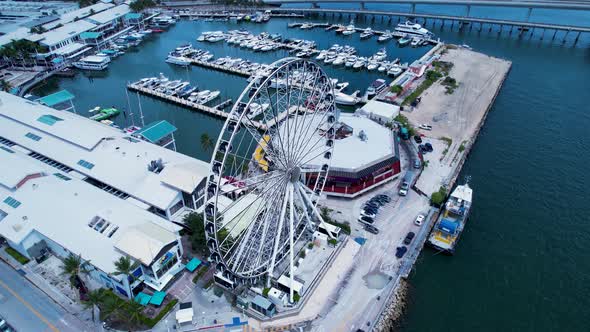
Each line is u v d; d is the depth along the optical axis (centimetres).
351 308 7488
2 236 8369
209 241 7119
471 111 14975
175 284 7919
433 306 7850
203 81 18500
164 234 7794
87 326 7050
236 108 6512
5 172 9300
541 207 10506
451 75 18262
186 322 7112
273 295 7431
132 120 14938
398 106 14388
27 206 8650
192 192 9156
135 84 17725
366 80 18412
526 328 7531
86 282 7888
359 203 10206
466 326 7519
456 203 9762
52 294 7631
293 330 7069
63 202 8694
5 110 12800
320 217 8875
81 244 7831
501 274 8569
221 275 7669
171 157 10669
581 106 15950
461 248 9150
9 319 7144
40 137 11619
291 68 7494
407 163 11700
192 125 14700
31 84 17762
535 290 8256
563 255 9075
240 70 19150
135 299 7444
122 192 9781
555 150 13038
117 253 7600
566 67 19888
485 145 13250
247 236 7444
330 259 8362
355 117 12838
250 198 9450
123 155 10588
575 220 10088
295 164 7662
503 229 9750
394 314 7550
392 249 8781
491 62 19988
